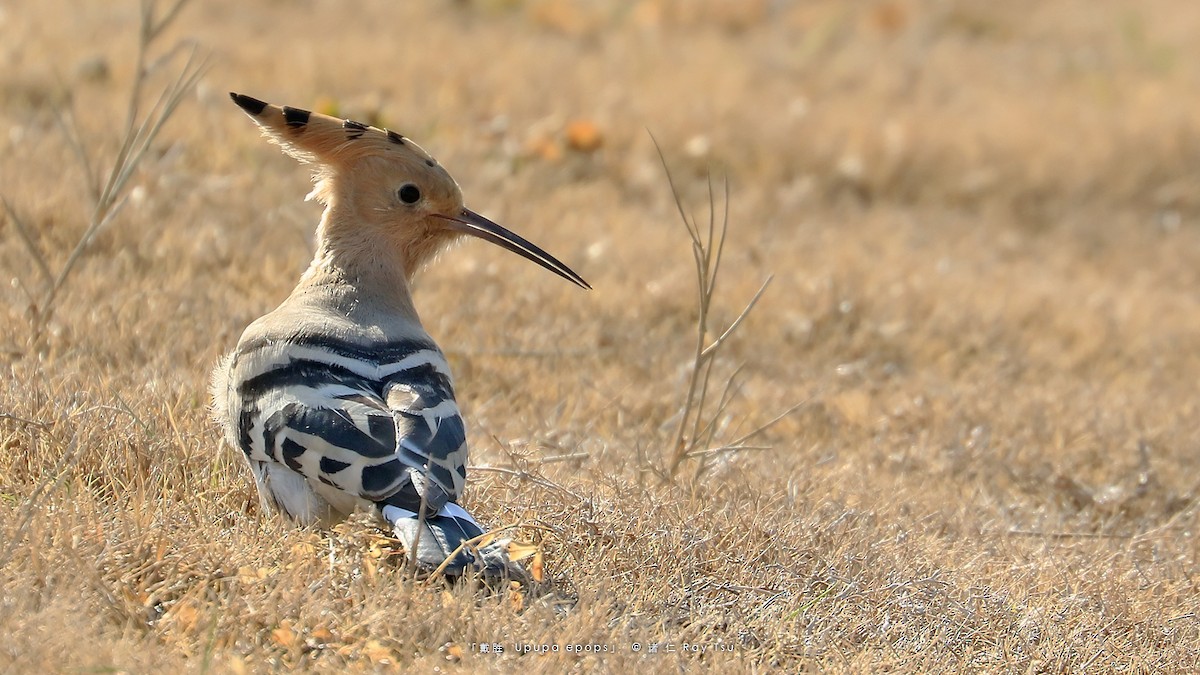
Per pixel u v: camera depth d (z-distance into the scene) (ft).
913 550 57.98
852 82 156.56
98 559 47.34
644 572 52.65
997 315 101.50
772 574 53.88
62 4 138.31
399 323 57.11
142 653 42.65
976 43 178.60
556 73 140.97
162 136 104.99
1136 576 59.52
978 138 141.28
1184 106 156.56
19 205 88.07
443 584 48.44
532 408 74.95
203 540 49.88
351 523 49.26
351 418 49.16
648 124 131.44
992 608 53.52
